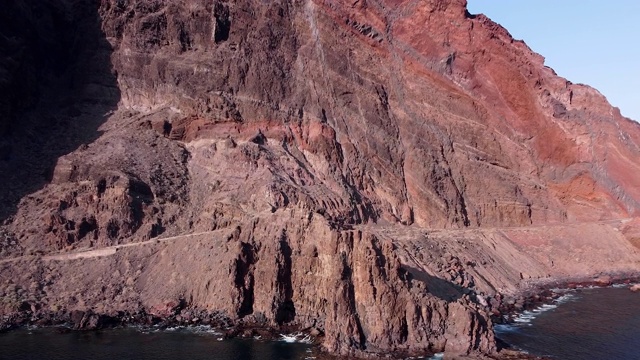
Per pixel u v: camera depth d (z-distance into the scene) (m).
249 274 58.91
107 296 60.78
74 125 84.00
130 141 79.44
